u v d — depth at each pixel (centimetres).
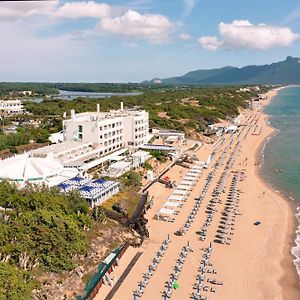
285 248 7800
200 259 7212
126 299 5900
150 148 14850
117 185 9862
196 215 9350
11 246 6112
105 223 8000
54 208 7550
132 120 14812
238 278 6631
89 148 13112
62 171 10344
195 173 12719
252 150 17200
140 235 8100
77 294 5884
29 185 8625
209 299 5959
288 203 10369
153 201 10088
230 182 12162
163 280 6462
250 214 9500
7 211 7438
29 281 5666
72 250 6512
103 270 6519
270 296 6153
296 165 14375
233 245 7838
